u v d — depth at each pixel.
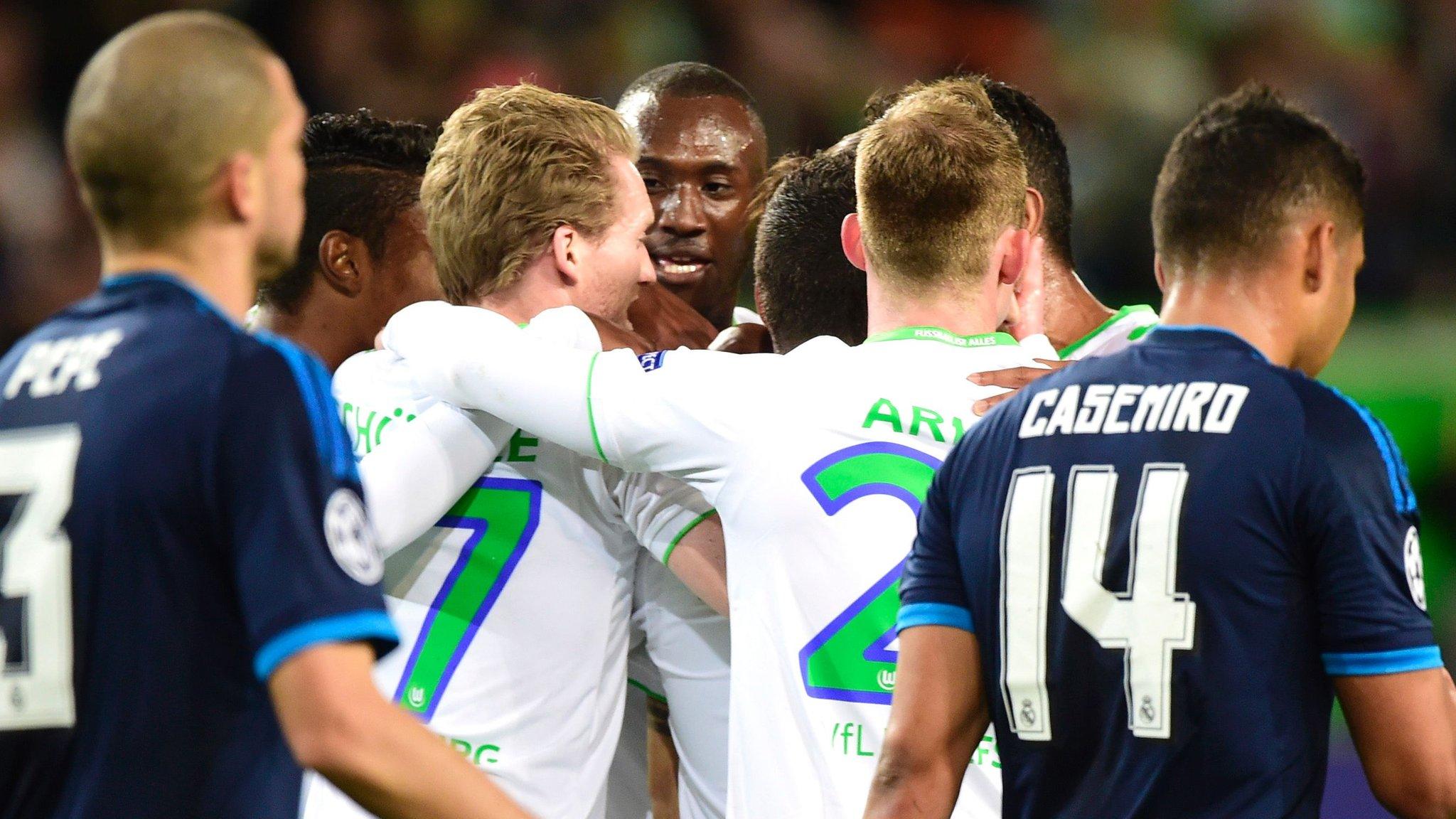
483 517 9.36
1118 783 6.99
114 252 6.72
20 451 6.41
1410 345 30.72
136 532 6.19
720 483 8.58
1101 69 35.81
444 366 8.91
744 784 8.56
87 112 6.45
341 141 11.02
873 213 8.68
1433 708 6.76
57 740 6.20
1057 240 10.96
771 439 8.45
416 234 10.78
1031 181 10.74
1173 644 6.88
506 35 33.47
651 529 9.21
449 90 33.06
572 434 8.66
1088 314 10.91
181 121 6.40
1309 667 6.92
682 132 12.80
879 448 8.45
